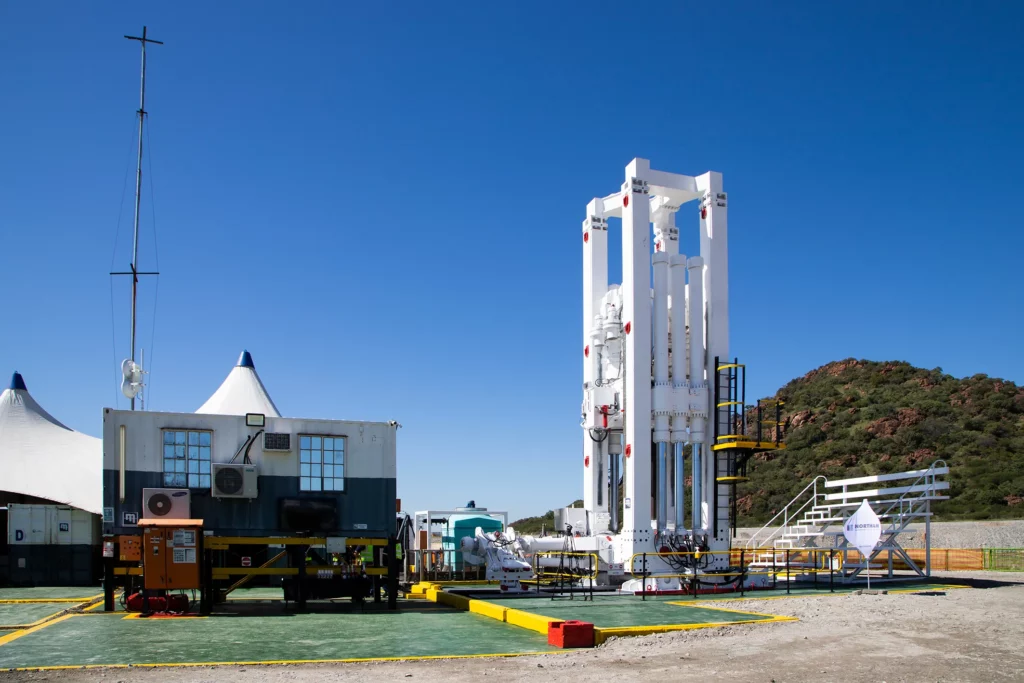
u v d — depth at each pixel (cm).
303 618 1761
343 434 2025
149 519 1834
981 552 3503
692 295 2506
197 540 1800
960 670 1109
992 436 5828
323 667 1160
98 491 3216
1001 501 4922
